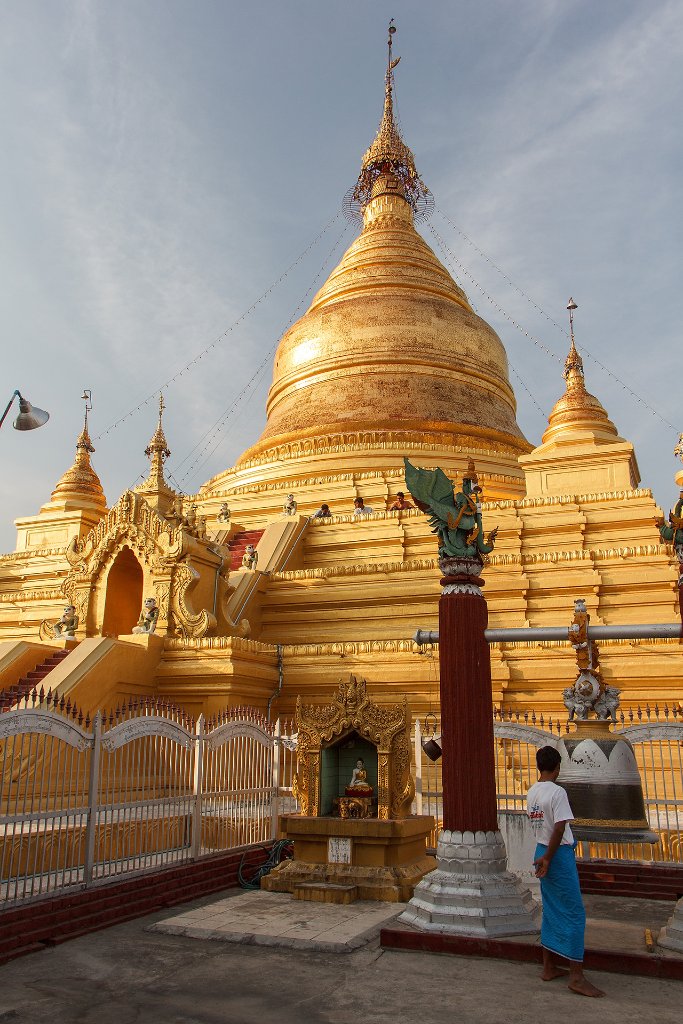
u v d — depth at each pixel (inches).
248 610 961.5
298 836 474.9
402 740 480.4
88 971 318.0
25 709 386.9
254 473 1422.2
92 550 906.1
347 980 307.1
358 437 1385.3
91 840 413.1
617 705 434.9
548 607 909.2
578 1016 268.5
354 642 897.5
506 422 1551.4
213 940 363.6
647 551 904.9
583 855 519.5
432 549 1096.2
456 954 340.2
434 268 1732.3
